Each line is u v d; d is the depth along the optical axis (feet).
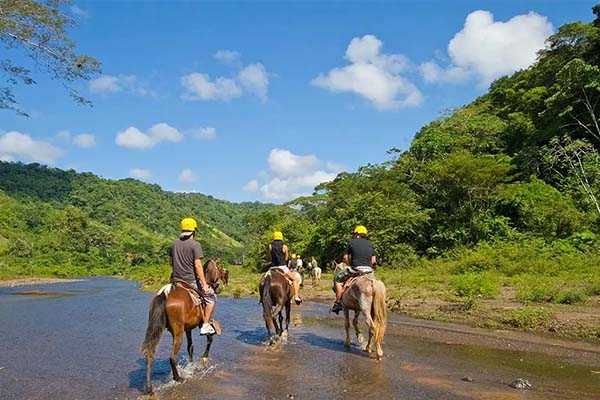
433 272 95.14
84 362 31.63
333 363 30.60
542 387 25.13
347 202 141.59
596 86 119.44
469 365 29.99
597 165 118.42
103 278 205.26
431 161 148.05
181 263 27.48
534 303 53.06
